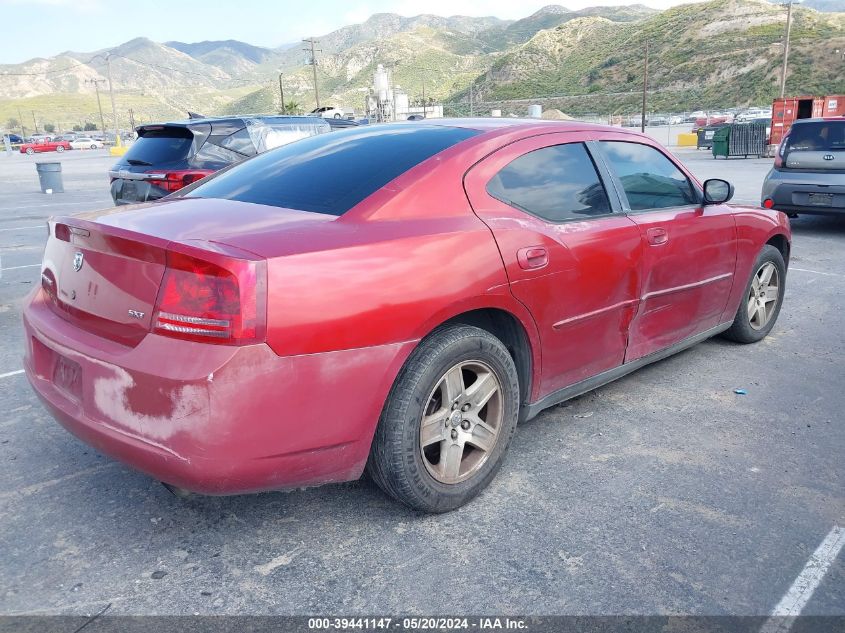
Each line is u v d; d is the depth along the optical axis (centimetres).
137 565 251
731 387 425
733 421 377
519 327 302
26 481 312
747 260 457
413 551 259
